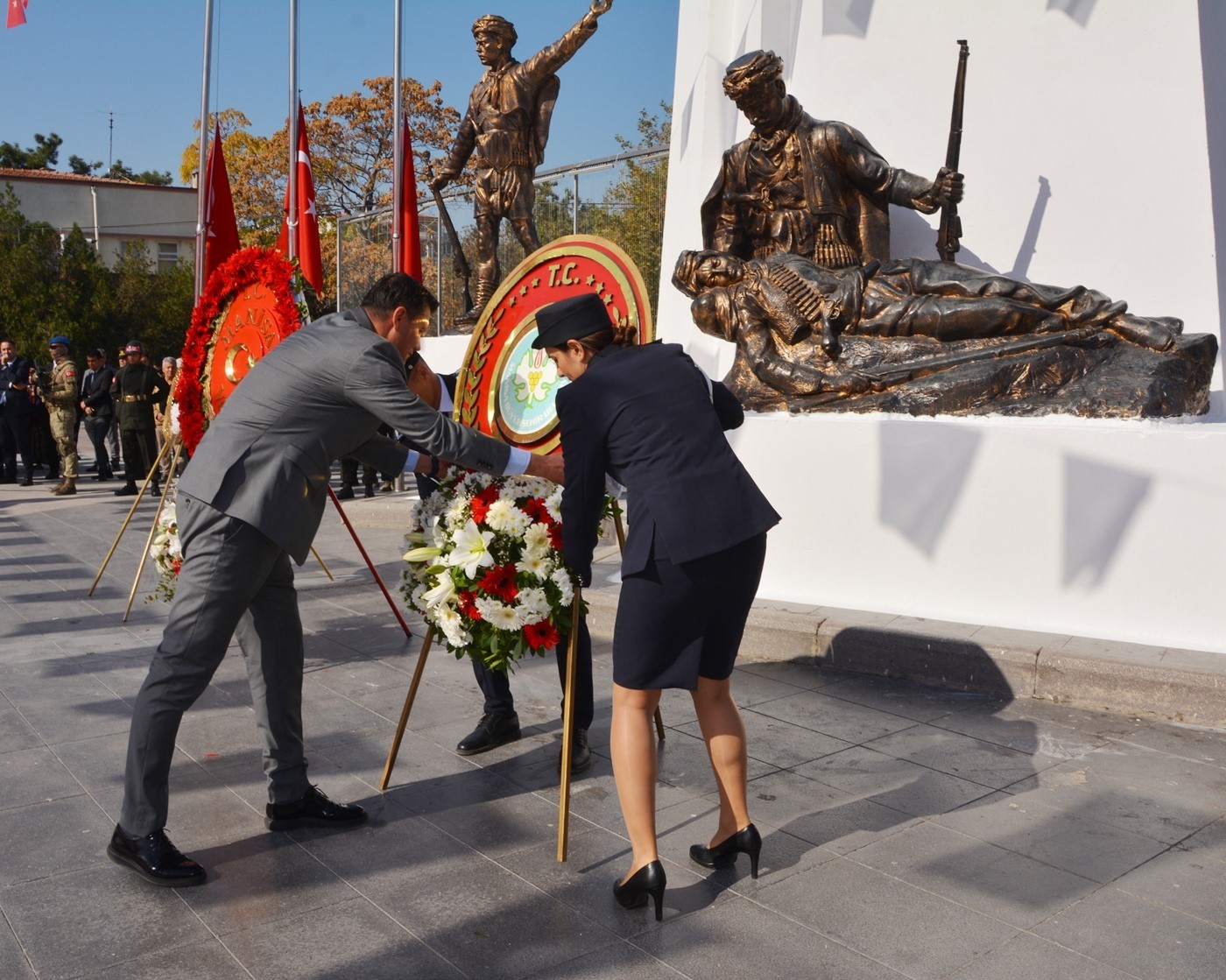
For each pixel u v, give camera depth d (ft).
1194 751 12.53
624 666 9.05
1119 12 18.90
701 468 8.98
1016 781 11.71
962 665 14.96
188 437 18.22
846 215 19.84
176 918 8.89
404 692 15.34
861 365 18.11
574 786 11.83
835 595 17.46
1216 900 9.07
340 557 26.40
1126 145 18.90
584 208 47.06
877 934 8.57
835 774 11.96
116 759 12.62
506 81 40.42
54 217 140.56
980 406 16.67
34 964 8.15
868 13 21.35
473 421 13.04
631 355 9.43
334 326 10.34
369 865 9.88
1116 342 16.74
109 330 113.80
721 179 20.79
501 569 10.73
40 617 20.40
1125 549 14.99
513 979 7.96
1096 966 8.07
